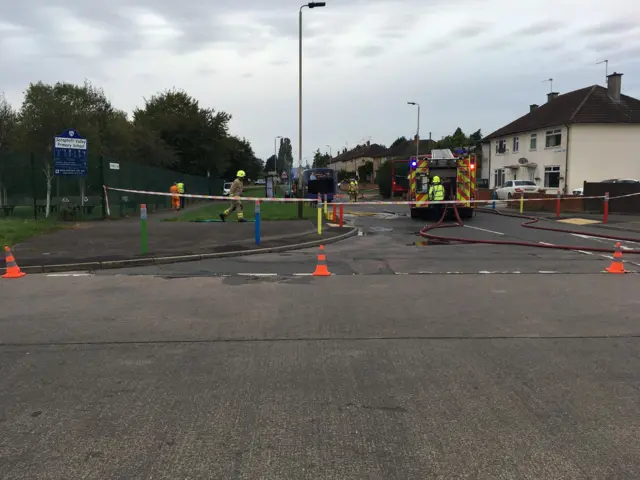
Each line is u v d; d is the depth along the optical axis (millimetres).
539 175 41344
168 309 7105
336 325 6281
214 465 3182
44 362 5023
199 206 33500
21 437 3547
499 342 5605
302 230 17141
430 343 5578
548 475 3068
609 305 7238
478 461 3219
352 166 110250
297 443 3445
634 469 3133
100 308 7176
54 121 34781
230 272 10102
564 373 4695
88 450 3367
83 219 19281
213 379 4574
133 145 44562
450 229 18797
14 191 19656
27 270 10148
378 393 4258
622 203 24969
